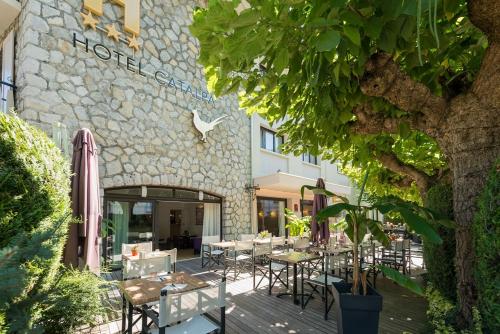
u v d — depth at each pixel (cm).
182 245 1195
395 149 484
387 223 1306
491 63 191
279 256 498
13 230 215
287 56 183
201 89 880
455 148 229
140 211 734
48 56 553
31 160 242
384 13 143
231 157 973
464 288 218
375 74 237
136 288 286
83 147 380
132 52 700
